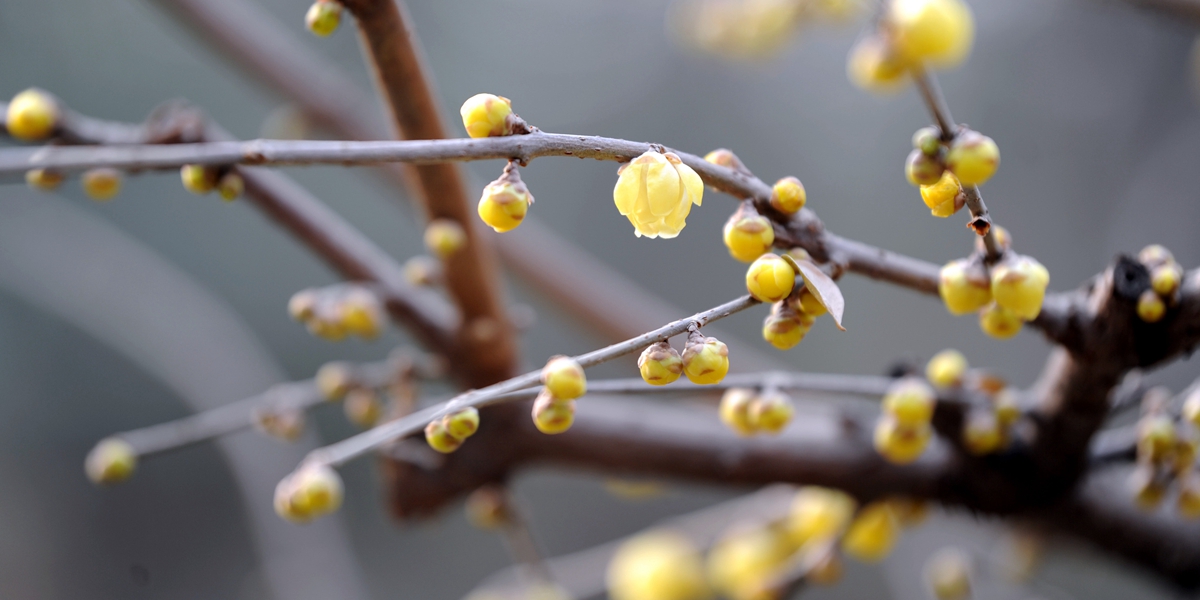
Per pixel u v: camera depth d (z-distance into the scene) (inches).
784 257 29.9
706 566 50.6
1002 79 99.3
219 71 96.5
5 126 33.4
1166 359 32.1
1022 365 96.1
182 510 107.7
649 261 110.0
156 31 101.4
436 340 37.2
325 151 29.4
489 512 40.4
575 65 114.4
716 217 109.2
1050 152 98.5
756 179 30.5
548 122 112.2
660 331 29.6
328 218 36.9
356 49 101.0
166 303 60.4
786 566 41.8
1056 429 34.0
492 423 37.5
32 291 69.5
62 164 29.5
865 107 108.0
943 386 34.3
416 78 32.0
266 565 56.2
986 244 30.5
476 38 112.0
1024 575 44.6
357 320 35.1
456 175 34.2
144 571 41.5
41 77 97.6
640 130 113.3
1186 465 33.5
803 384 32.8
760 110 112.9
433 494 38.1
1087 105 95.6
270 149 29.5
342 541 65.4
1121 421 77.7
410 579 113.8
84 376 106.9
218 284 108.3
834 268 30.7
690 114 113.9
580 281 58.1
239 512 109.0
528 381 29.8
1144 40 91.0
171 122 34.1
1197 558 35.8
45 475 104.1
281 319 112.0
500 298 36.7
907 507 38.2
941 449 35.4
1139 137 92.9
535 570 40.8
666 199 28.9
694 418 38.5
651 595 47.8
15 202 63.6
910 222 103.9
